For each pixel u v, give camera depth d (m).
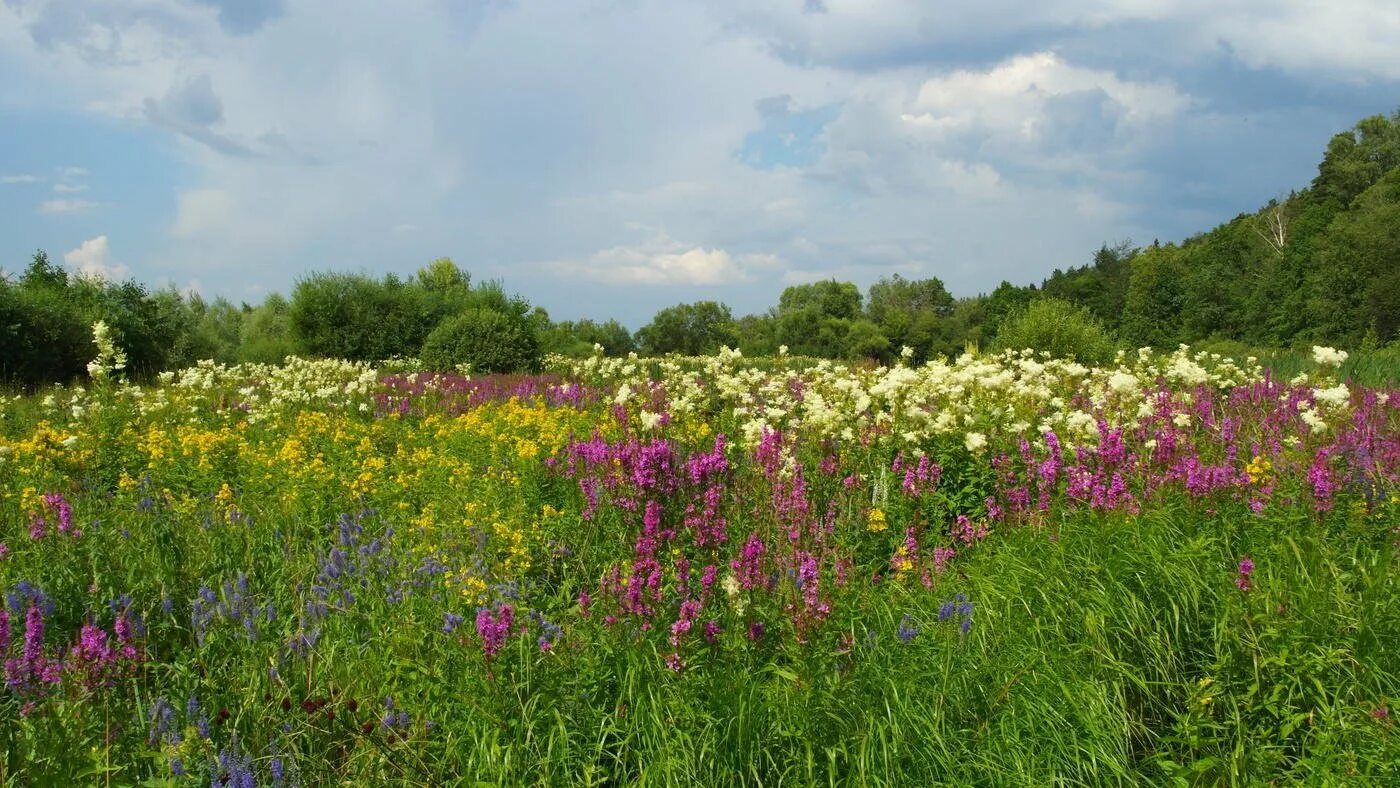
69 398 14.70
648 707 4.23
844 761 4.15
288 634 5.02
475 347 26.55
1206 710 4.54
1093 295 98.06
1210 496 6.23
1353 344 46.44
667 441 7.71
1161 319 74.88
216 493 7.96
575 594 5.91
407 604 5.16
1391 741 3.94
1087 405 11.10
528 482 7.82
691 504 6.73
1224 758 4.22
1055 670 4.64
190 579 5.86
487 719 4.05
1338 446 7.15
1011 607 5.20
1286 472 6.65
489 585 5.29
